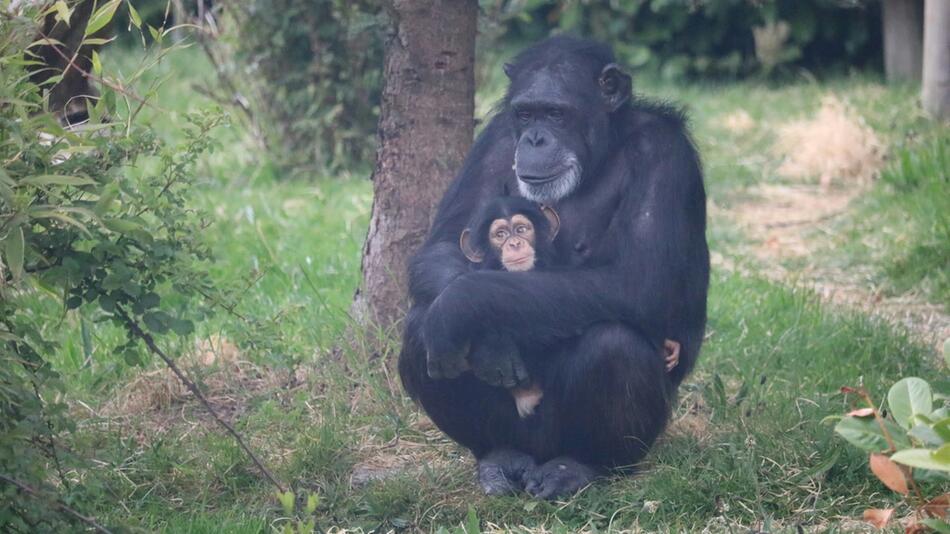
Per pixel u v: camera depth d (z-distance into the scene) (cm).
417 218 1147
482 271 856
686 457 932
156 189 831
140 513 882
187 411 1110
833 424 945
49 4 778
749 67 3073
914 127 2161
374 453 1015
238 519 859
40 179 659
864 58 3056
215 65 2166
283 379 1166
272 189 1998
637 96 995
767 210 1917
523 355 895
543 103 920
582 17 3092
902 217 1742
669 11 3014
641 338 866
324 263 1534
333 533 845
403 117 1141
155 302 782
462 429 936
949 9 2133
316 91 2111
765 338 1253
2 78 664
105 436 1029
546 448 918
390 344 1111
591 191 941
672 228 888
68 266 732
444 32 1123
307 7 2069
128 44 3247
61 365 1171
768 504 856
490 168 985
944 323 1366
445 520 871
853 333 1245
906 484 721
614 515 849
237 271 1479
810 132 2159
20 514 677
